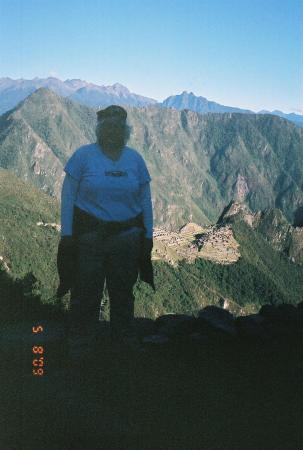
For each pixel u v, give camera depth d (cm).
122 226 632
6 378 468
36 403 418
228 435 406
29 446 357
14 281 823
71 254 622
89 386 488
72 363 550
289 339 797
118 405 445
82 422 395
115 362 569
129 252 634
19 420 385
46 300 845
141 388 496
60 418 396
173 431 404
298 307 988
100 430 389
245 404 477
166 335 780
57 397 437
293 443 403
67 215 620
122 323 648
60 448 361
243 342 770
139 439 384
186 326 809
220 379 548
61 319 759
